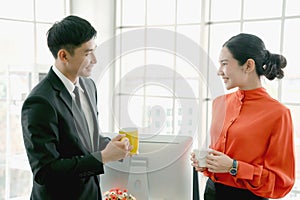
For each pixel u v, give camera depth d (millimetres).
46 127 1187
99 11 2906
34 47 2635
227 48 1485
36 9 2629
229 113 1563
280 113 1420
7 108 2512
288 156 1427
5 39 2461
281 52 2332
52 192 1312
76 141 1274
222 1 2555
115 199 1369
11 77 2510
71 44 1214
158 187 1365
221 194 1516
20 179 2619
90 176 1304
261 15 2402
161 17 2887
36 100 1206
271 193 1400
